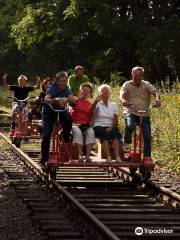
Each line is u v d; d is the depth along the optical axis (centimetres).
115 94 4903
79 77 2895
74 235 1616
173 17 8331
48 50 11694
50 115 2522
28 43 9731
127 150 2611
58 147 2469
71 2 8731
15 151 3781
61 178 2698
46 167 2538
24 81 4066
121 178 2731
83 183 2558
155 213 1973
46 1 9344
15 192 2350
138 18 8494
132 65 9269
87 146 2464
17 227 1778
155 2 8544
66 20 9244
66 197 2098
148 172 2500
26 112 4019
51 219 1803
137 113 2509
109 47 9888
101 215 1900
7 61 13750
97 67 9219
